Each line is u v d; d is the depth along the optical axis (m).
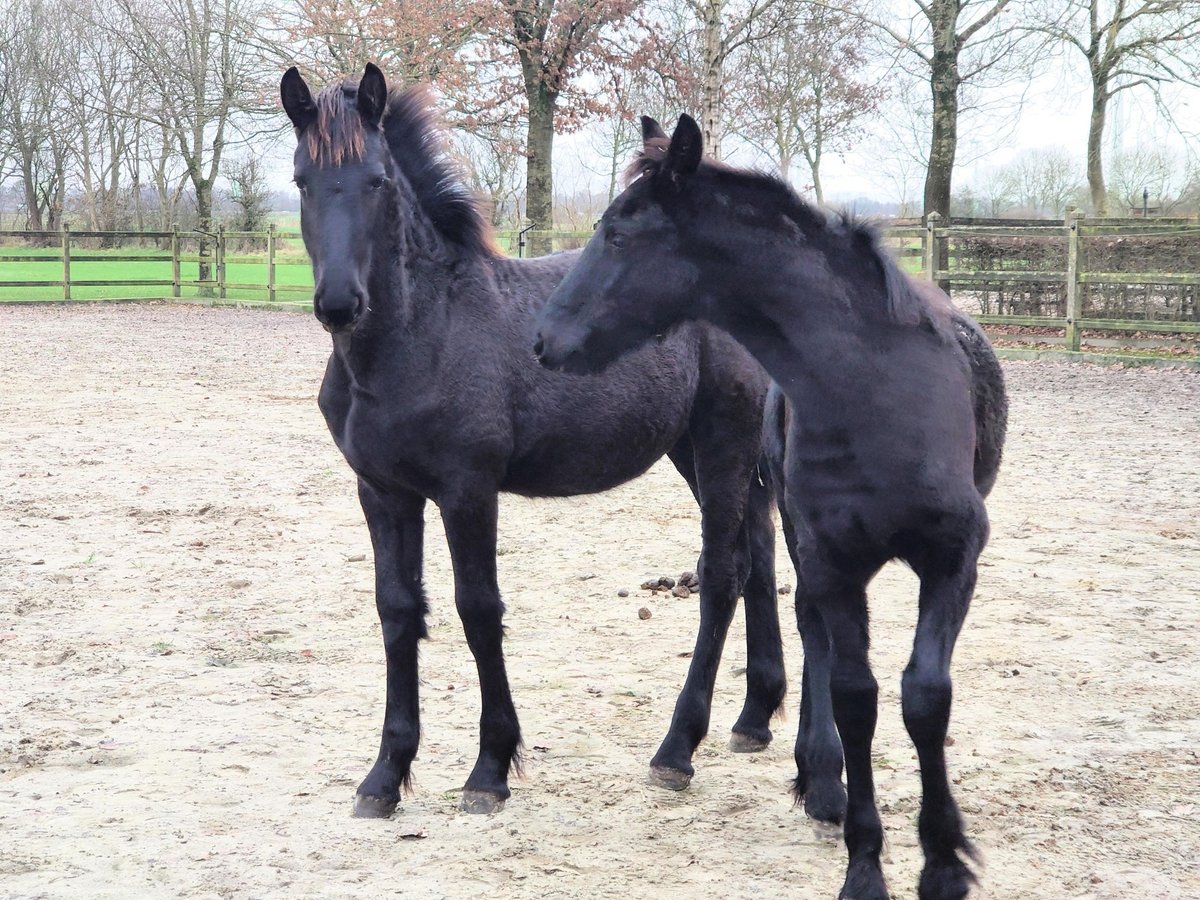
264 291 31.20
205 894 3.22
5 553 7.11
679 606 6.25
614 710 4.77
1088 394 14.25
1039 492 8.86
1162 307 18.28
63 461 9.96
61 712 4.64
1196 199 26.16
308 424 12.06
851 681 3.08
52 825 3.66
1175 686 4.91
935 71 22.55
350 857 3.48
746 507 4.39
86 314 26.64
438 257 3.85
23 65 47.97
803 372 3.08
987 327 19.92
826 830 3.64
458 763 4.26
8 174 53.62
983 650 5.39
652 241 3.16
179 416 12.42
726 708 4.86
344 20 26.27
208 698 4.83
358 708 4.76
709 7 18.09
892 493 2.97
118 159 51.84
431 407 3.69
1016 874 3.30
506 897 3.22
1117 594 6.27
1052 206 33.22
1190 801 3.81
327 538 7.61
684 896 3.24
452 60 26.44
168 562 6.98
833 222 3.13
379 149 3.66
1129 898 3.16
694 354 4.29
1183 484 9.05
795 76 26.98
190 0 31.64
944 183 22.77
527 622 5.96
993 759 4.17
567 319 3.21
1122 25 24.22
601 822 3.76
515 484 4.10
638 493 9.34
